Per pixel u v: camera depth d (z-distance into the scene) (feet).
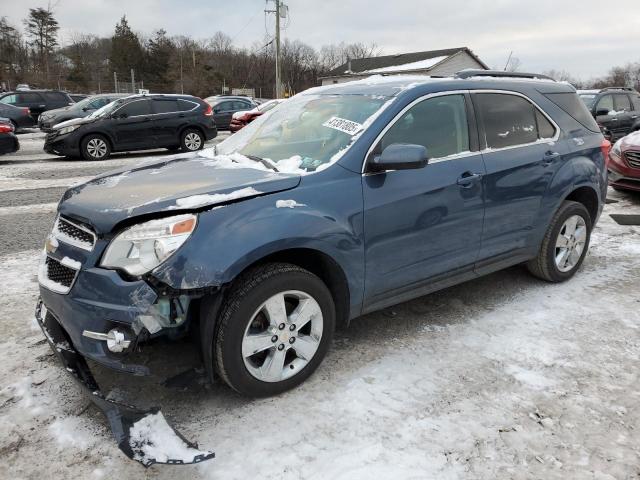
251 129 13.55
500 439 8.43
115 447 8.22
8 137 39.22
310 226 9.16
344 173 9.96
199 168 10.92
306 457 8.00
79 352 8.77
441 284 11.90
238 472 7.70
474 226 12.00
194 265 8.08
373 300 10.66
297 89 239.50
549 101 14.46
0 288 14.58
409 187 10.62
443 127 11.70
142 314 7.94
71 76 219.61
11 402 9.31
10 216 23.17
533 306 13.47
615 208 25.00
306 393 9.61
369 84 12.54
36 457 7.98
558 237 14.46
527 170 13.03
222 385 9.86
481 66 175.94
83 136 42.73
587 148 14.92
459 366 10.58
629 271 16.17
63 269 9.01
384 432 8.57
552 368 10.53
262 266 9.04
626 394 9.68
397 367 10.52
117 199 8.98
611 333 12.03
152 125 45.55
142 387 9.75
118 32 250.57
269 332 9.12
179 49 258.78
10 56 195.93
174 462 7.39
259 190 9.09
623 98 47.29
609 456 8.07
